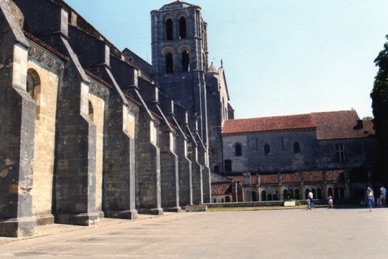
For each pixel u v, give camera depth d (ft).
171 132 138.51
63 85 77.10
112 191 94.07
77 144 74.38
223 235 53.36
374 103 154.61
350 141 205.16
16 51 57.77
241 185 185.88
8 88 56.54
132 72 121.29
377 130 157.38
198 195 168.86
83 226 69.56
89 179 73.31
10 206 53.52
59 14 80.23
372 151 201.77
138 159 115.96
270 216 97.96
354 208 129.39
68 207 72.79
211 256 34.68
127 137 95.20
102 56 99.71
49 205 71.97
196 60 208.64
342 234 51.70
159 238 50.85
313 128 208.74
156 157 114.93
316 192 183.62
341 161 203.62
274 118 226.38
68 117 75.66
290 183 185.16
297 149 209.87
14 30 58.29
